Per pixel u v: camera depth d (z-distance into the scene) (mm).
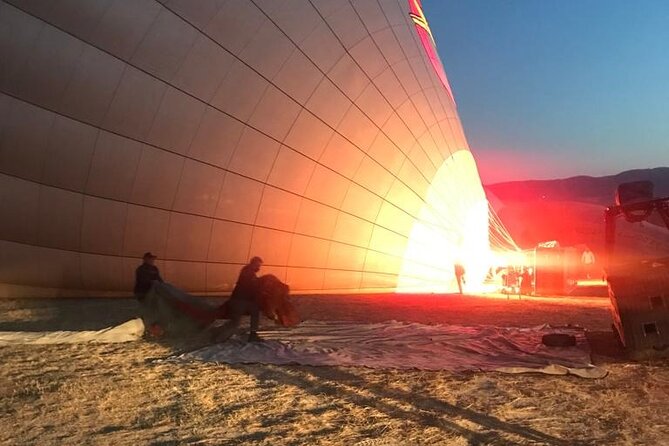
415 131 15672
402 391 5785
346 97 14586
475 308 12945
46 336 8953
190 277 13914
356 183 14727
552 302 14664
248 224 13961
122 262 13617
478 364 6898
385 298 14570
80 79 12648
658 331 6906
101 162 12977
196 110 13328
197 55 13281
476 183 18219
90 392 5797
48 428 4691
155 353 7832
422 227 15805
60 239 13266
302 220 14312
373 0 16000
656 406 5203
